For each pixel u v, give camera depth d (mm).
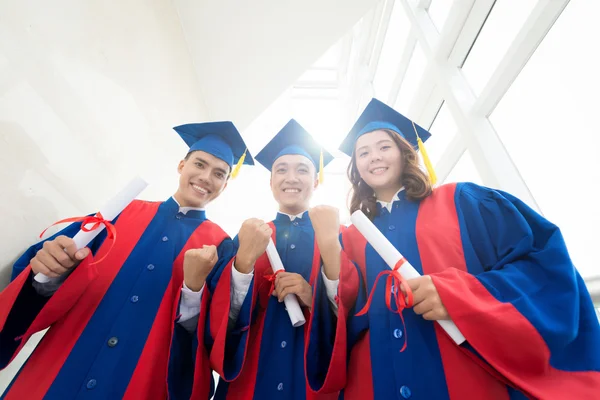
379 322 921
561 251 776
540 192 1731
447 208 1083
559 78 1623
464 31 2398
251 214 5383
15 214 1046
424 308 763
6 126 1020
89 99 1466
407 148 1358
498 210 974
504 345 673
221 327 1041
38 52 1160
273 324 1200
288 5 2633
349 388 930
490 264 899
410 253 995
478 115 2133
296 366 1112
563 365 671
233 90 3424
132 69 1928
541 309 698
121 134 1757
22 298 980
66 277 1028
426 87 2873
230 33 2861
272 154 1899
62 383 858
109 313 1024
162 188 2361
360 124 1622
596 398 602
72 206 1324
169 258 1228
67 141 1306
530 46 1778
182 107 2826
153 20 2268
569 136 1555
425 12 3193
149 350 988
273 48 2992
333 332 1095
